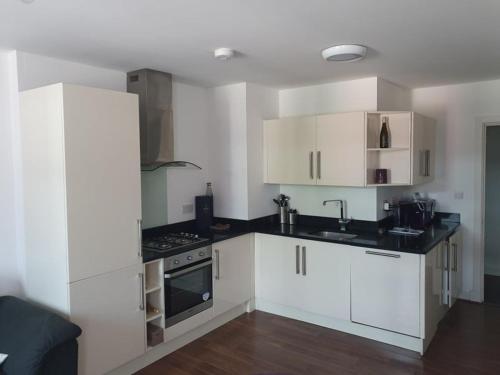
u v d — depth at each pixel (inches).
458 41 100.3
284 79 145.2
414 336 121.0
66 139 92.7
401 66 126.6
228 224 159.5
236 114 153.6
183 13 79.8
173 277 120.3
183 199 153.0
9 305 96.3
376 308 127.2
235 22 85.4
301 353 123.6
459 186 162.4
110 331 104.0
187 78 141.9
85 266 97.7
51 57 110.2
